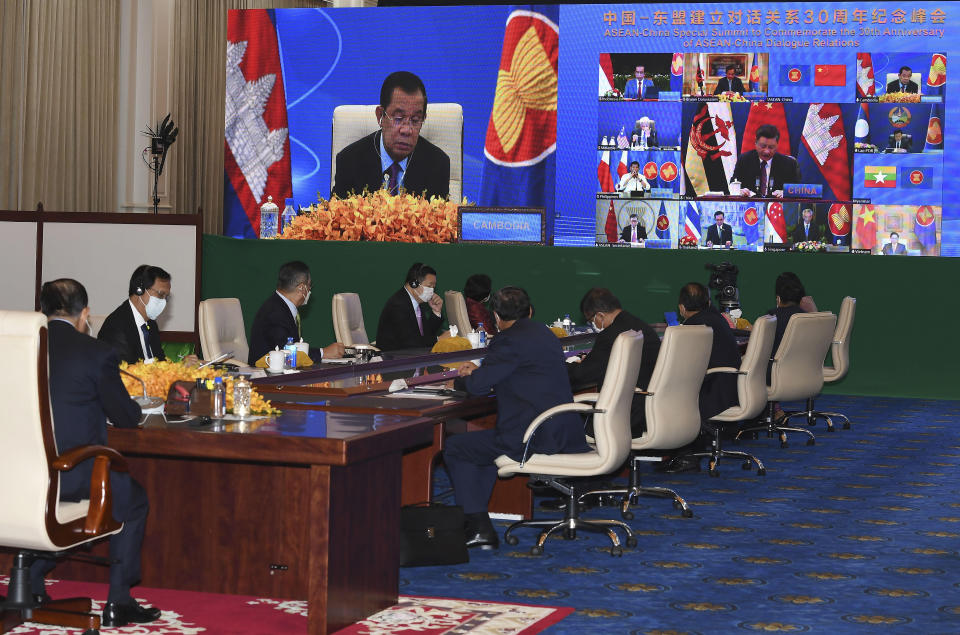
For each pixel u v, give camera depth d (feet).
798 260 37.14
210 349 21.27
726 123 46.26
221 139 49.47
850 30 45.32
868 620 13.08
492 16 47.62
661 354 17.81
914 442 27.63
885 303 36.99
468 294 30.27
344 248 38.22
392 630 12.30
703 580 14.85
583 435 16.67
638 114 46.83
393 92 48.65
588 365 18.56
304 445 11.84
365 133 49.03
